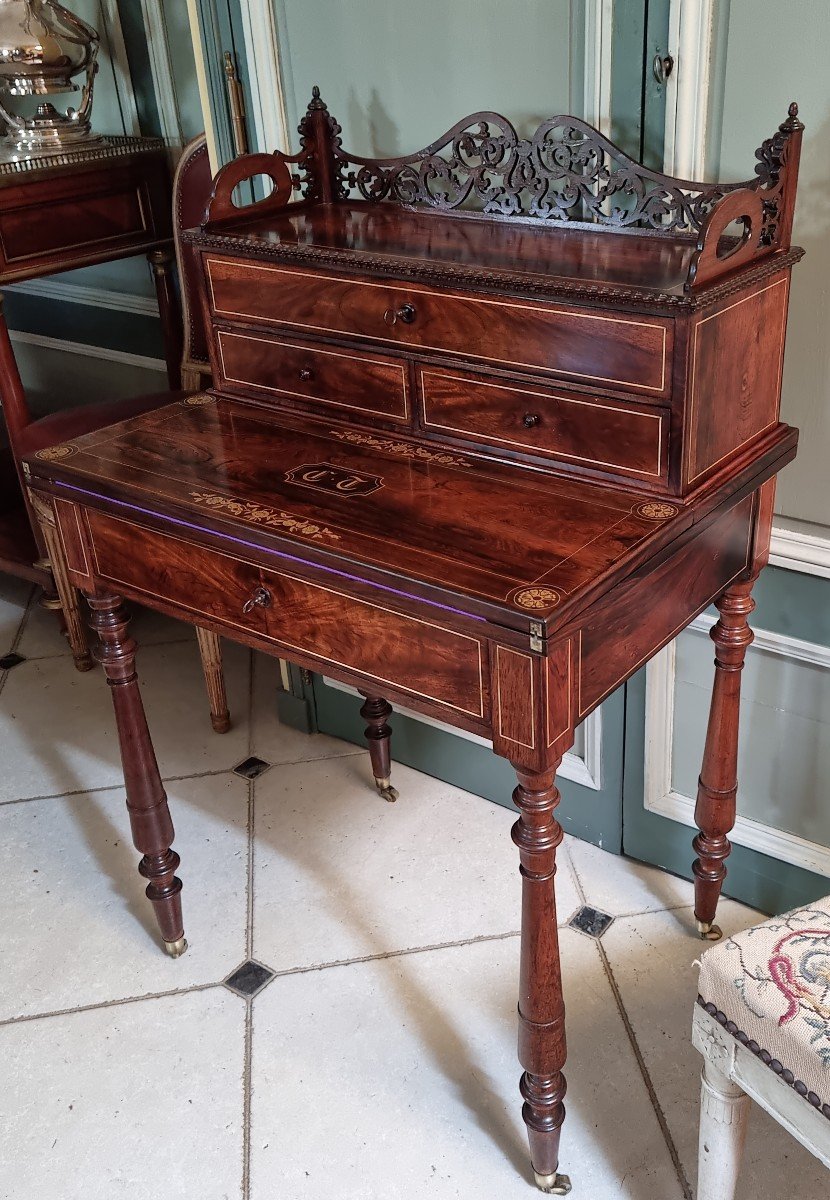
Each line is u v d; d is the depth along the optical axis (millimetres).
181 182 2244
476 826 2096
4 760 2375
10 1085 1641
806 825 1762
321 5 1723
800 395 1502
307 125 1706
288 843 2082
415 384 1471
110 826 2166
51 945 1892
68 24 2369
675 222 1408
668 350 1217
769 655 1675
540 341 1324
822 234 1403
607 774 1933
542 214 1529
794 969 1127
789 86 1361
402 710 2203
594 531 1242
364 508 1331
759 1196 1429
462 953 1818
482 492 1353
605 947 1804
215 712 2389
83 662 2674
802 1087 1072
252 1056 1664
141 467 1478
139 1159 1523
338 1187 1472
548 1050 1354
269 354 1611
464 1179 1475
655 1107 1554
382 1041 1675
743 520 1430
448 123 1682
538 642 1087
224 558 1367
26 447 2396
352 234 1566
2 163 2297
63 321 3002
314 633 1323
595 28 1455
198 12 1867
